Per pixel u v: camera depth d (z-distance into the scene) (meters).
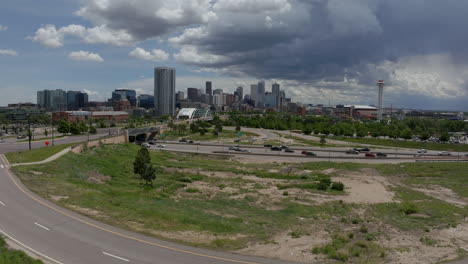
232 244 35.84
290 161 130.12
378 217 56.50
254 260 31.31
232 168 113.44
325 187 82.19
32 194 50.56
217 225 43.50
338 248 37.44
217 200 67.06
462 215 58.97
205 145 174.62
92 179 75.88
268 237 40.59
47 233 35.31
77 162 91.19
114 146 140.12
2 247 30.58
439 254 38.56
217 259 30.88
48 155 94.25
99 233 35.81
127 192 63.12
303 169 114.06
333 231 46.78
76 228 37.00
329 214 57.91
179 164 117.38
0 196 49.12
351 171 109.81
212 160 133.62
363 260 34.72
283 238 40.81
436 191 83.75
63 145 116.62
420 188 87.25
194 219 45.09
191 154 145.88
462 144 195.38
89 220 39.72
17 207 43.84
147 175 78.19
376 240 43.38
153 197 62.06
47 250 31.19
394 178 101.44
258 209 60.59
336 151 154.50
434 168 115.19
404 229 49.31
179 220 43.75
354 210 61.31
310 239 41.09
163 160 126.00
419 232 47.97
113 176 88.50
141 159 86.44
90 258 29.86
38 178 63.97
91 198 50.56
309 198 71.56
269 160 133.38
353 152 151.12
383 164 121.88
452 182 94.81
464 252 39.69
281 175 101.06
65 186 58.97
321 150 156.62
